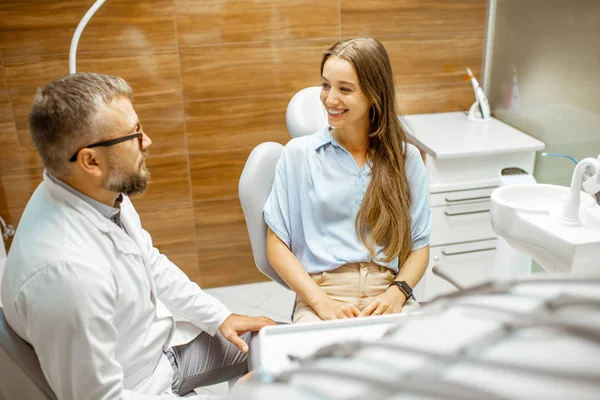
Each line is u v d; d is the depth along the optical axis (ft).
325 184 5.10
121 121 3.74
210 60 8.03
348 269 5.13
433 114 9.04
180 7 7.67
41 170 8.16
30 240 3.65
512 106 8.52
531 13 7.76
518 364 0.71
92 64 7.72
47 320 3.46
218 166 8.64
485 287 0.91
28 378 3.59
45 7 7.32
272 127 8.60
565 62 7.21
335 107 4.86
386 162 5.10
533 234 4.81
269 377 0.90
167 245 8.96
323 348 0.94
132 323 4.17
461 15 8.57
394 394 0.75
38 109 3.61
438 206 7.80
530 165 7.95
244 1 7.81
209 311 4.91
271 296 9.10
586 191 4.96
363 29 8.35
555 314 0.78
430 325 0.87
